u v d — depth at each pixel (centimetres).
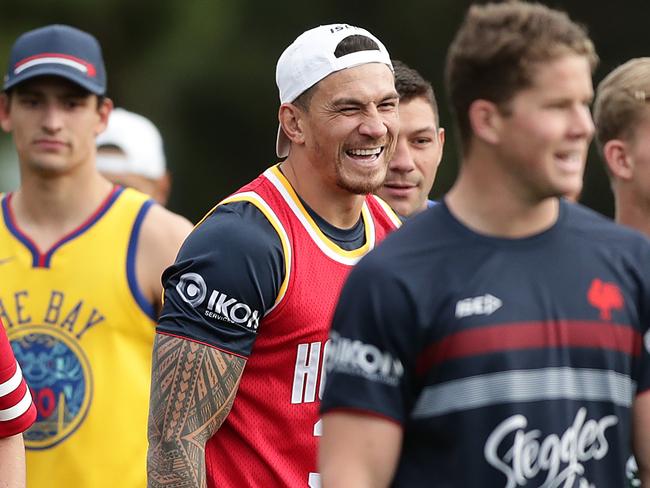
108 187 1464
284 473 1113
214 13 5169
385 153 1155
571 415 818
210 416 1095
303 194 1146
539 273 826
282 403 1113
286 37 5338
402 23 5416
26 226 1443
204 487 1090
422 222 843
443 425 818
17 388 1080
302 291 1114
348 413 824
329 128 1133
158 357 1106
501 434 809
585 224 851
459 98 838
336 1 5406
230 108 5250
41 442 1387
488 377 811
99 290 1414
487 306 815
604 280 832
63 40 1473
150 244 1430
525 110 813
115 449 1382
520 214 830
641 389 845
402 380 823
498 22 822
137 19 5044
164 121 5100
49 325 1410
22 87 1450
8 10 4844
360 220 1184
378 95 1140
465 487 813
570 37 816
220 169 5297
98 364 1399
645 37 5384
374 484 823
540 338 816
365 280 827
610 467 832
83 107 1459
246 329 1095
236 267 1093
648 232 1155
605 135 1166
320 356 1118
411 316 818
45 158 1429
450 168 4628
